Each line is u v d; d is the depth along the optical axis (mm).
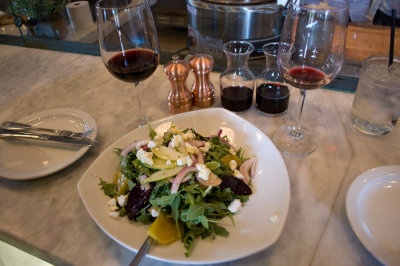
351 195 587
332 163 719
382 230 542
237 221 565
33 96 1052
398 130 804
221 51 1282
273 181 613
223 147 696
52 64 1254
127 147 677
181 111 905
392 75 739
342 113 878
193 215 524
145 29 756
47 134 797
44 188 692
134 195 588
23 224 618
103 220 556
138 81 791
